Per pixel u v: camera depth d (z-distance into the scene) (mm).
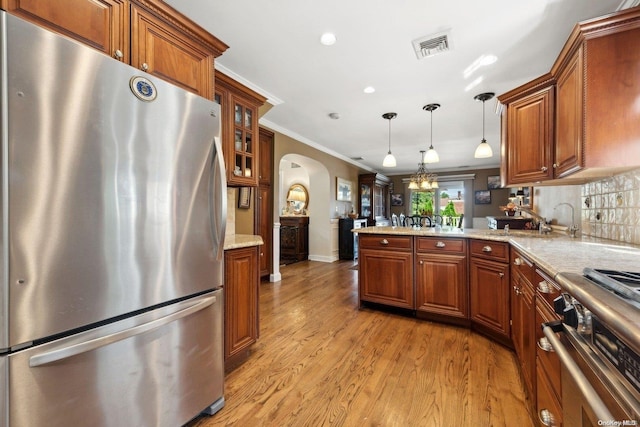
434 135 4844
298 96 3182
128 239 1088
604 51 1426
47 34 885
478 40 2123
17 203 828
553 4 1741
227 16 1873
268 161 4375
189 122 1313
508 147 2445
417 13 1837
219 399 1529
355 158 6930
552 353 1132
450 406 1549
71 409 953
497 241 2271
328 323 2719
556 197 3055
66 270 926
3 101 803
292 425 1426
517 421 1432
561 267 1093
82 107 958
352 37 2098
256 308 2111
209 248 1426
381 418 1468
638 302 611
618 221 1858
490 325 2332
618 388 562
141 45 1292
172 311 1248
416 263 2803
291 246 6234
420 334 2465
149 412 1180
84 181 966
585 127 1465
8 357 822
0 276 804
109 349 1049
